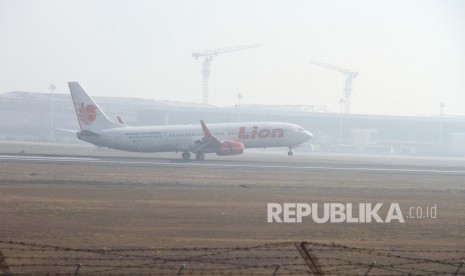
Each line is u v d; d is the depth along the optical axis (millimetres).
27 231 127875
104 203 170500
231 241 123938
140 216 150375
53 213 151125
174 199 182125
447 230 145000
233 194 196750
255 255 111250
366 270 102750
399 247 123125
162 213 156000
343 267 104562
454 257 114250
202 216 153000
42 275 92188
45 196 181625
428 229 145625
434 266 107250
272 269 101062
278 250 115750
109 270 98000
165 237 126000
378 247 122500
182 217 150625
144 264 101938
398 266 106625
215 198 186500
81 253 108688
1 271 86062
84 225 136625
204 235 129500
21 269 96938
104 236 125062
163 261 104438
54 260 103000
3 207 158125
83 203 169125
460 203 194125
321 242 126000
